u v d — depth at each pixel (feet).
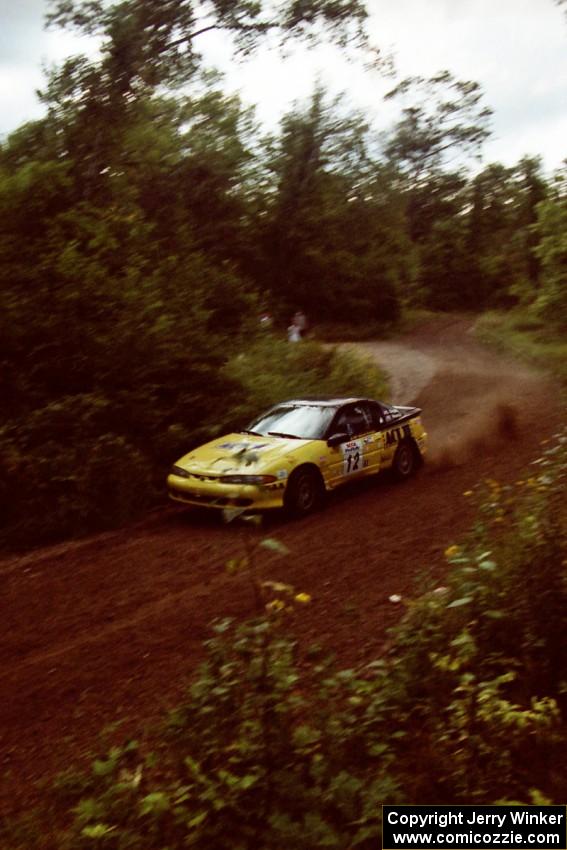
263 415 38.06
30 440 35.29
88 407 37.78
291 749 12.73
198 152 86.79
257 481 31.48
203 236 88.53
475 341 117.60
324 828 10.62
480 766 13.17
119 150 62.44
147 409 39.52
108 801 12.67
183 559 27.96
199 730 13.58
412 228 215.72
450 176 216.13
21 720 17.04
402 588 23.53
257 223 115.03
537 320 113.39
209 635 20.93
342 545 28.60
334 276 127.03
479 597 17.63
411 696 15.51
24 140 58.54
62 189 48.37
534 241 166.09
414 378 78.79
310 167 121.70
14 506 31.76
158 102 83.66
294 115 121.90
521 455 41.65
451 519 30.78
